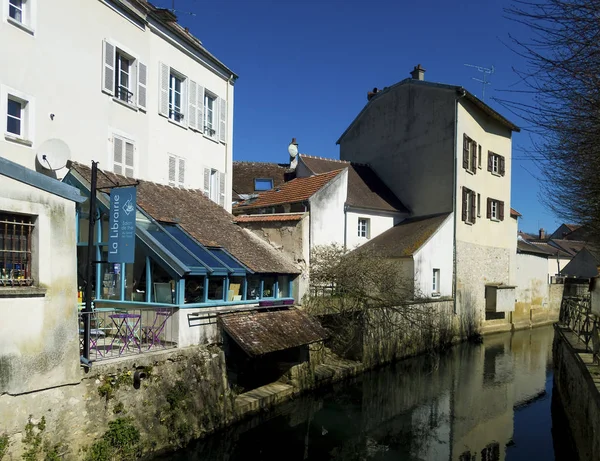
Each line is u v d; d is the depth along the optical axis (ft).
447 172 69.62
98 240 33.12
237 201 74.90
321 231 55.88
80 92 36.22
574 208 34.32
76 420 22.08
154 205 37.86
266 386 38.50
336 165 76.43
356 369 46.96
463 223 70.90
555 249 125.49
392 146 78.18
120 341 27.43
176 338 29.25
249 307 36.78
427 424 37.29
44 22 33.30
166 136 45.39
